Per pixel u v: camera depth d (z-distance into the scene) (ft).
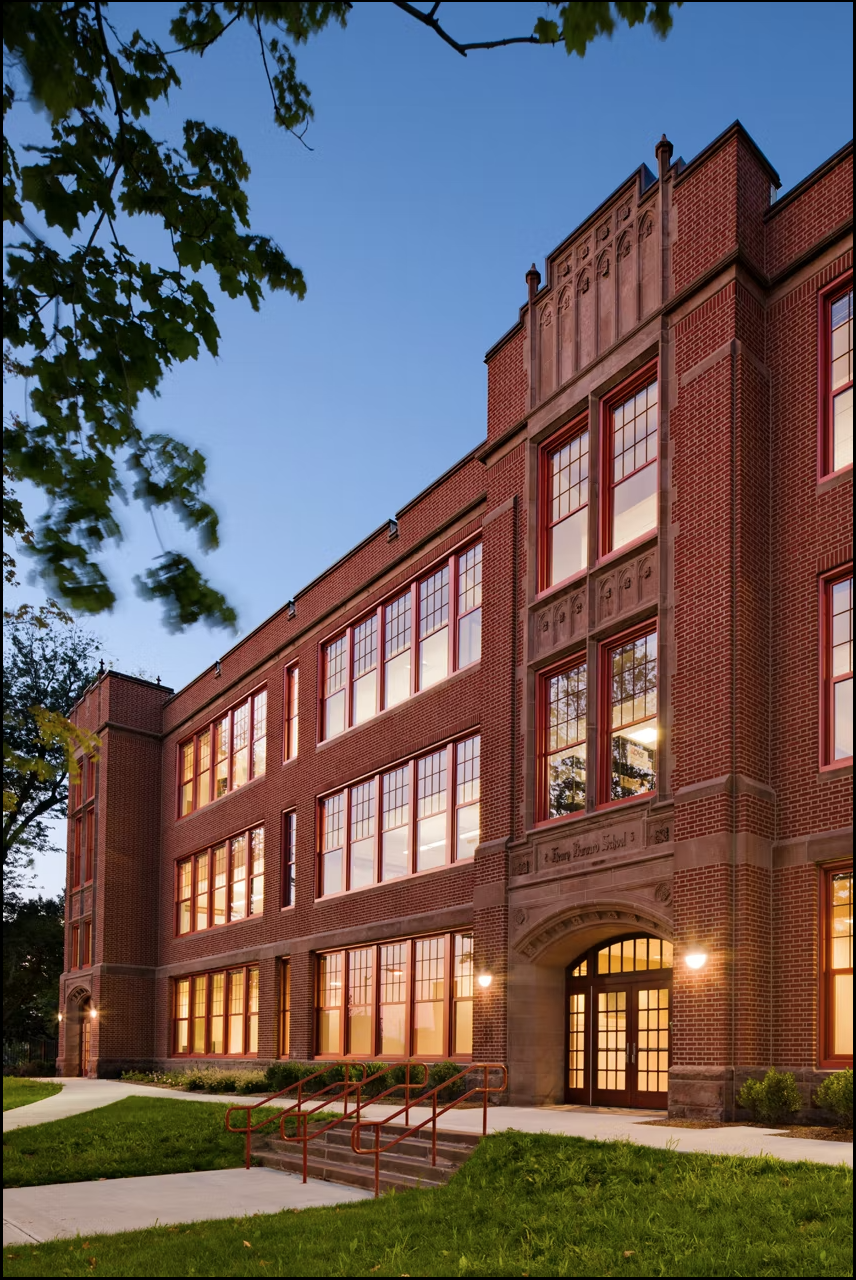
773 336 59.77
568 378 71.15
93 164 23.54
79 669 164.35
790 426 58.08
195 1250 34.24
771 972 53.16
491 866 70.64
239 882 114.42
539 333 74.64
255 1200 44.98
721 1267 27.86
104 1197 46.44
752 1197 32.71
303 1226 37.01
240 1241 35.14
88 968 131.34
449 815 80.18
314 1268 31.09
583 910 62.95
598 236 69.87
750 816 53.88
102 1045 125.29
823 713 53.88
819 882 52.54
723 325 59.36
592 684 65.16
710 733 55.88
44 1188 49.60
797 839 53.42
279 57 23.24
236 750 118.93
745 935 52.65
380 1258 31.99
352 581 97.91
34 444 22.79
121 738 134.00
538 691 71.00
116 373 23.80
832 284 56.95
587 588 66.64
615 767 63.93
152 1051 128.36
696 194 62.59
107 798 131.75
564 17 18.04
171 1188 48.60
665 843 57.93
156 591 22.25
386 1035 84.48
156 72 23.11
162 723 137.28
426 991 80.23
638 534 64.54
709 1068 51.80
